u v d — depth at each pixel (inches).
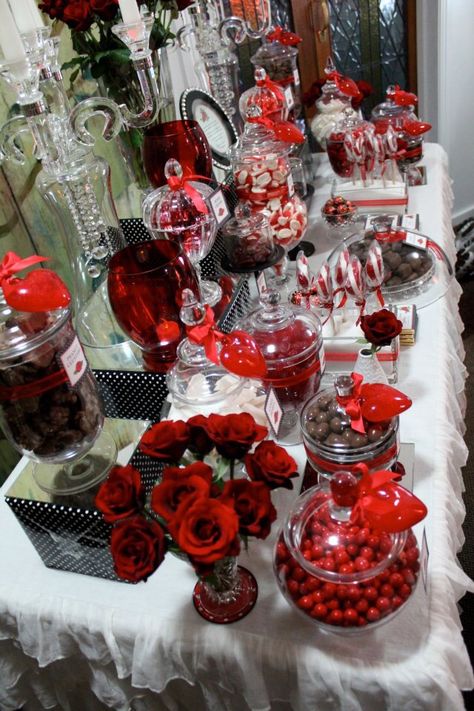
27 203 52.3
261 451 29.5
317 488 32.9
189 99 60.9
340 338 47.3
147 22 48.6
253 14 69.3
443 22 101.0
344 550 29.6
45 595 37.9
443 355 49.3
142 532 27.2
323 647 31.7
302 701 32.9
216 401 36.4
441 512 37.0
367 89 81.6
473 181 120.7
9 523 43.8
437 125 111.6
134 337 43.5
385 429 34.8
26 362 32.6
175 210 46.8
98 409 37.6
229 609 34.1
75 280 50.7
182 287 42.4
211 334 36.0
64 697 43.8
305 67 96.9
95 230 47.9
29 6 43.4
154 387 43.9
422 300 54.7
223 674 33.9
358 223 67.6
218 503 25.9
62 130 44.9
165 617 34.9
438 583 33.4
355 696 31.2
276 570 31.4
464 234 114.0
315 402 37.2
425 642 30.9
